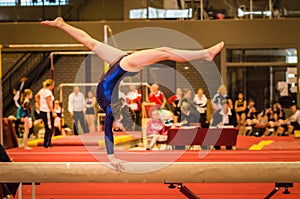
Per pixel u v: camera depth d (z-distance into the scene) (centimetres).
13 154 1035
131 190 701
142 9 1686
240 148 1140
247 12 1689
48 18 1703
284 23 1672
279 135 1525
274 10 1686
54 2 1705
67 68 1686
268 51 1683
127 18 1689
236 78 1689
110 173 477
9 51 1689
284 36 1673
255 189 701
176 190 695
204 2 1692
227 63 1684
